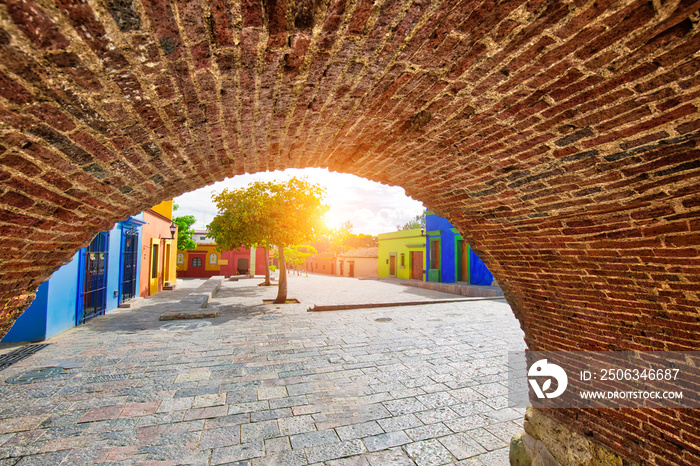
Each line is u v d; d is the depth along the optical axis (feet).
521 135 6.36
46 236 6.72
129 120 4.97
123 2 3.03
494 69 4.95
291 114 6.40
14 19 2.83
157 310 36.29
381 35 4.23
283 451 11.45
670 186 5.97
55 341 23.47
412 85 5.46
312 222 41.11
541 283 10.86
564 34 4.15
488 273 58.70
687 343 7.85
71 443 11.52
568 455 10.63
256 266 109.40
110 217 8.25
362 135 7.65
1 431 12.15
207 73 4.55
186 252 102.99
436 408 14.55
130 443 11.62
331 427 12.95
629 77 4.51
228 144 7.44
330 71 4.98
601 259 8.46
